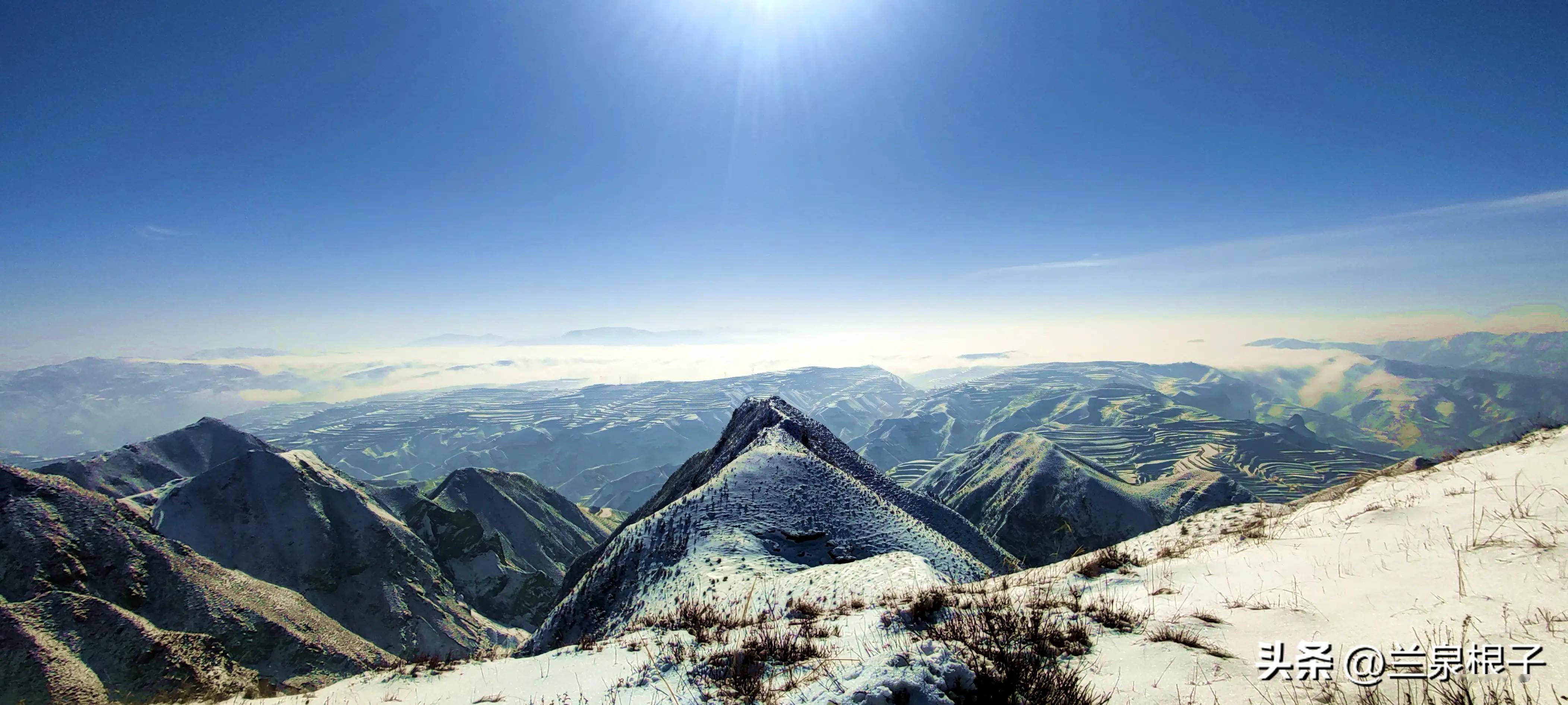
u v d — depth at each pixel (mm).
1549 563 7227
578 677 10812
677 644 11750
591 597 39031
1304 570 9398
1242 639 7301
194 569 78750
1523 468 11531
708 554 35375
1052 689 6355
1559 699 4879
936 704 5859
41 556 65688
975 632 8312
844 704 6008
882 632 9375
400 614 108688
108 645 55844
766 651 9617
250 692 14289
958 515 76062
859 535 42438
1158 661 6902
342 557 114062
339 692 12617
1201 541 14727
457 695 10945
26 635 53250
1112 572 12133
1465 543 8648
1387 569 8500
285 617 80250
